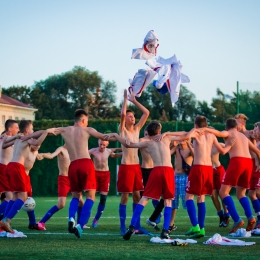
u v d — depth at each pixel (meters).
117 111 78.25
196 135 10.70
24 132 11.22
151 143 10.26
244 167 11.16
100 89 82.25
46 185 29.98
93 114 79.50
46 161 29.95
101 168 13.70
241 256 8.02
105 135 10.27
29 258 7.70
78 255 8.01
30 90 77.25
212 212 18.72
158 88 11.86
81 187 10.20
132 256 7.95
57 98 81.56
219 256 8.01
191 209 10.66
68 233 11.50
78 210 13.50
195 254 8.20
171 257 7.89
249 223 10.88
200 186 10.61
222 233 11.73
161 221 15.37
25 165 12.09
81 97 80.94
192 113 65.44
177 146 13.00
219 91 60.00
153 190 10.10
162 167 10.10
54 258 7.72
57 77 83.31
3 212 12.13
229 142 11.26
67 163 12.82
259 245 9.30
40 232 11.80
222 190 11.20
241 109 27.95
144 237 10.74
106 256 7.93
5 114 54.84
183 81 11.94
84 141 10.20
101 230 12.52
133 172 11.48
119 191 11.52
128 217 16.62
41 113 75.31
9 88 77.25
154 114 63.72
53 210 12.55
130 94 12.01
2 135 12.48
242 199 11.15
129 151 11.53
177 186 12.70
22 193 10.84
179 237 10.88
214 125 28.59
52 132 10.32
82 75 81.81
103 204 13.55
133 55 11.99
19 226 13.42
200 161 10.67
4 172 12.21
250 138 12.98
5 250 8.47
